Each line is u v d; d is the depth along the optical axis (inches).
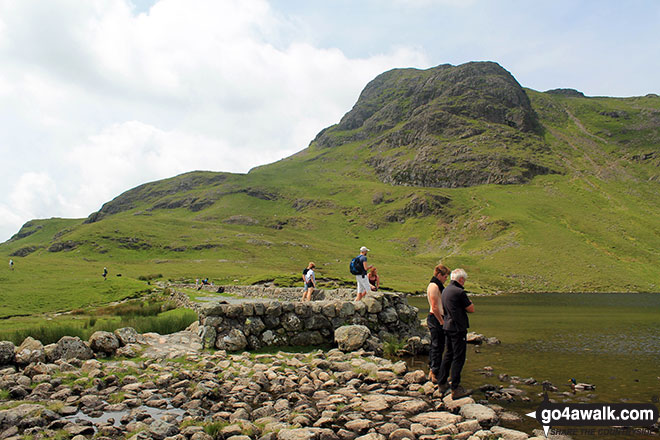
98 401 377.7
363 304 682.2
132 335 589.6
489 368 561.6
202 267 4965.6
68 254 6008.9
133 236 6786.4
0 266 3344.0
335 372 495.2
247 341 612.7
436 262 6102.4
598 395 431.2
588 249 5994.1
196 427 309.9
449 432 313.1
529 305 2655.0
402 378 472.4
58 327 682.8
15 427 307.9
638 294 4185.5
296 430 300.7
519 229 6914.4
